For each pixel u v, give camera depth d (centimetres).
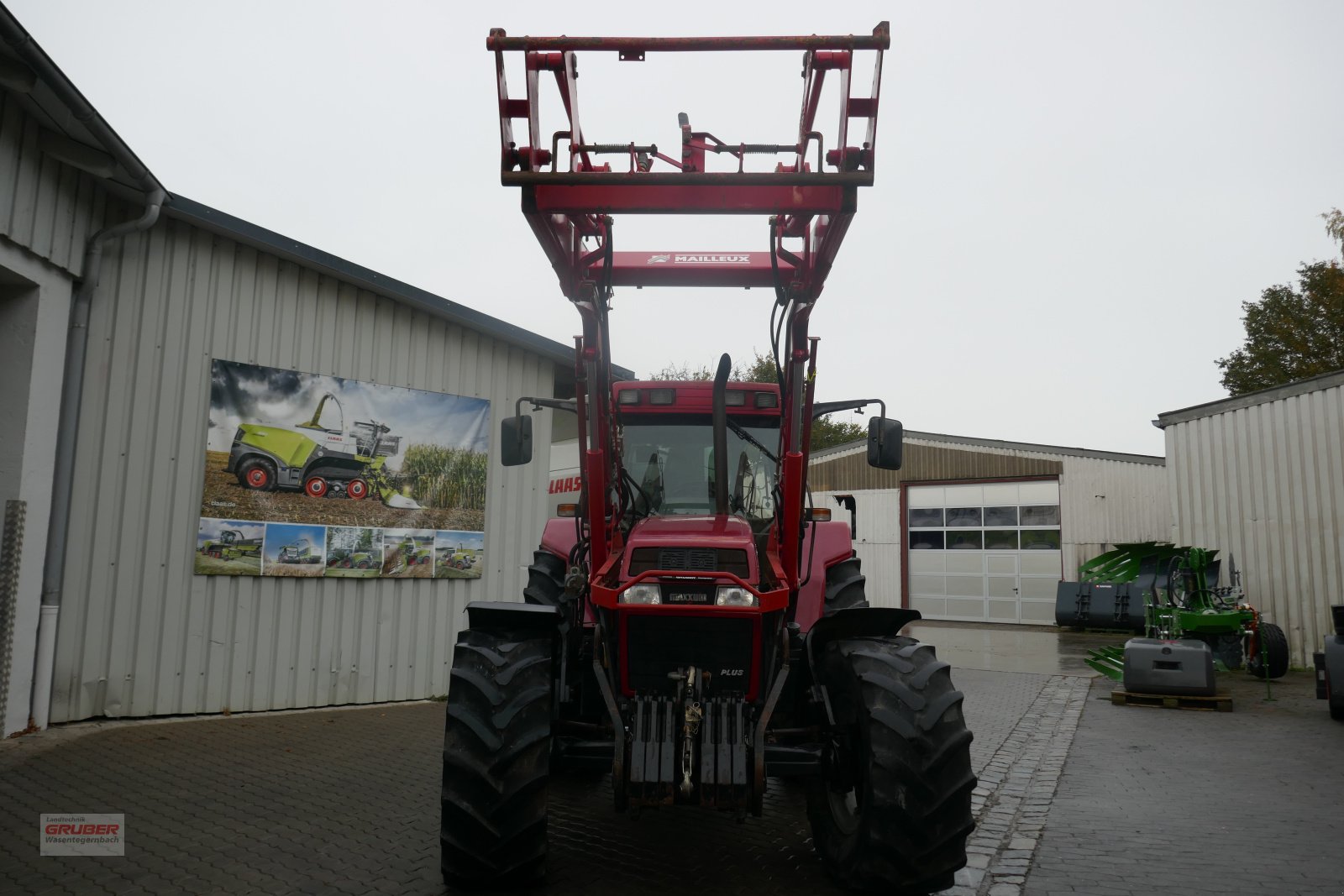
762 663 430
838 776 426
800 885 422
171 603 775
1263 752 775
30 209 657
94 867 423
